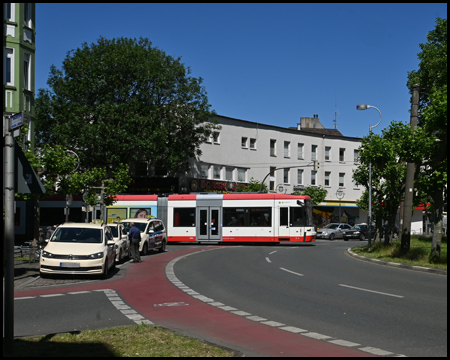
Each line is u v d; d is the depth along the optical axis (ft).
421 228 229.66
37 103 144.77
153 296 43.70
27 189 23.56
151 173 164.25
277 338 27.45
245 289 48.01
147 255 93.20
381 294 44.34
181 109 155.74
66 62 148.05
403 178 92.73
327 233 174.50
